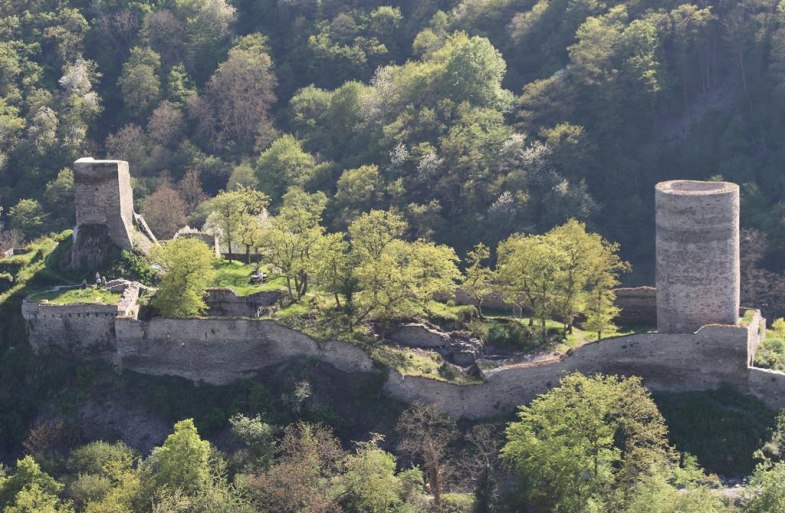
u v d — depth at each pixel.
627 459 150.12
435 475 152.00
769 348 166.25
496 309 178.38
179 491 149.00
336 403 163.25
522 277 173.00
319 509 146.75
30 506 148.75
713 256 161.50
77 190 180.50
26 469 154.00
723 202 160.88
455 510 151.12
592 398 150.62
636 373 162.62
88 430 165.50
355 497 149.75
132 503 150.00
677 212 161.38
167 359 168.12
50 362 170.50
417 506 149.75
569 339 170.88
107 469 155.88
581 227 185.25
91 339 170.12
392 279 168.25
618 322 175.25
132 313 169.75
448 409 161.75
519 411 161.12
